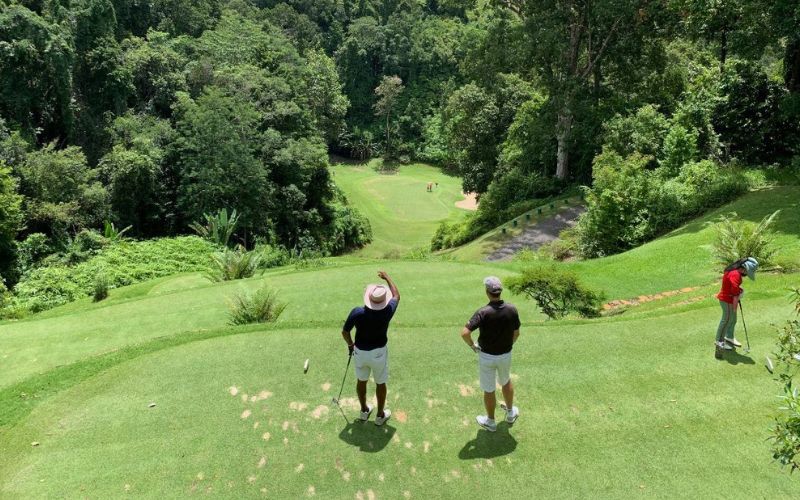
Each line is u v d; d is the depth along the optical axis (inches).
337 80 3400.6
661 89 1395.2
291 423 270.8
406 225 2335.1
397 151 3582.7
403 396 290.7
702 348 328.8
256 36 2672.2
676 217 774.5
